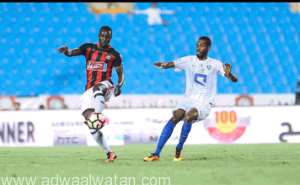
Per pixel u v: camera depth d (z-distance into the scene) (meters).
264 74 55.47
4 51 55.28
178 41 60.25
